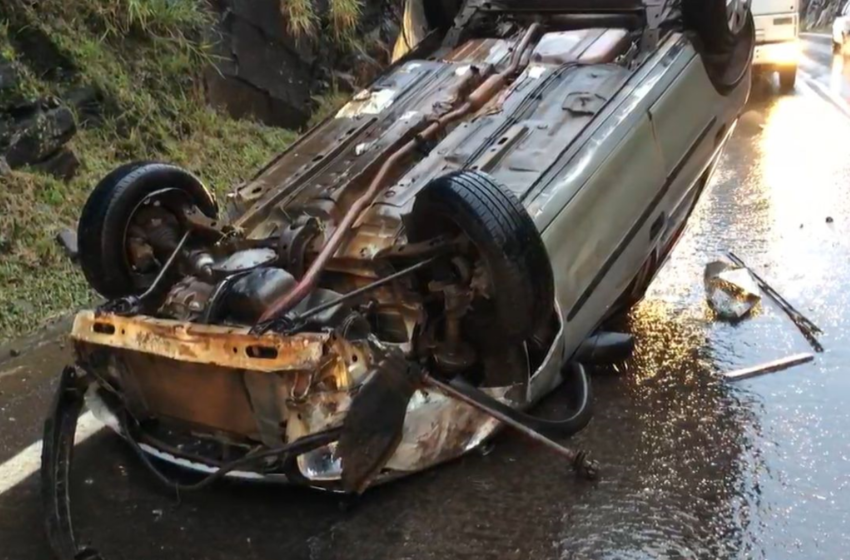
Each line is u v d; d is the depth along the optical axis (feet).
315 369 10.37
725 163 28.50
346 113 16.03
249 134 27.35
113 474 12.98
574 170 13.30
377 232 12.82
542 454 12.76
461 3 18.56
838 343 15.55
